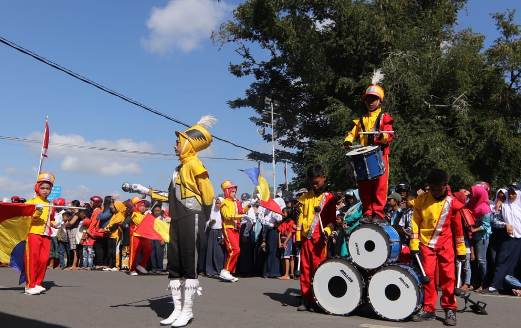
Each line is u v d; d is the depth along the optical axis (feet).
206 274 45.83
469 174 69.82
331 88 87.45
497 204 35.88
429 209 23.85
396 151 69.67
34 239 30.22
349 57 84.33
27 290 30.22
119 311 24.08
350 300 24.06
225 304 27.32
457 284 33.50
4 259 27.04
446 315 22.75
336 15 82.74
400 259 28.30
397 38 80.02
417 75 75.36
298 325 21.21
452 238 24.32
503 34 88.38
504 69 84.74
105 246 54.44
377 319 23.62
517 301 29.94
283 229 43.09
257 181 45.19
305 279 25.94
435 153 68.39
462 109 76.74
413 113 77.00
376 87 26.00
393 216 32.48
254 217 47.19
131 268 46.34
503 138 76.23
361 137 25.95
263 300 29.12
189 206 21.57
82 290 32.45
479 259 34.37
